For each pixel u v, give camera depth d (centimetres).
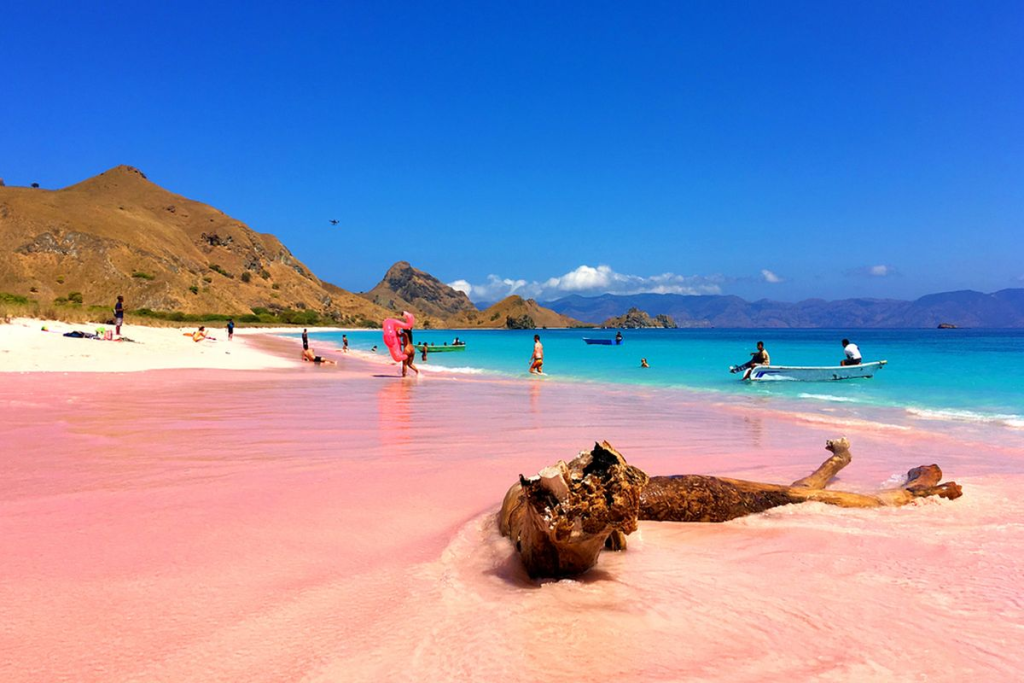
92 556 338
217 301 13662
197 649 237
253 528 394
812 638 256
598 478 299
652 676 222
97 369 1686
